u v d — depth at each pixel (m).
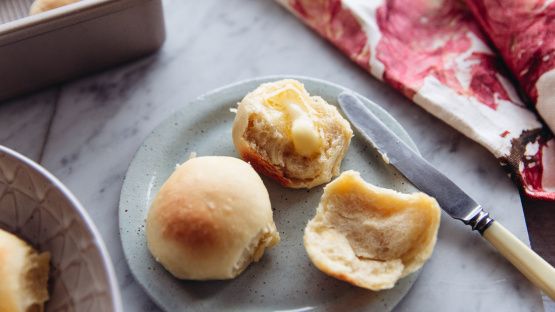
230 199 0.35
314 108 0.40
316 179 0.39
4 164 0.32
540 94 0.42
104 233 0.39
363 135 0.41
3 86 0.43
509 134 0.42
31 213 0.32
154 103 0.45
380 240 0.36
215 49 0.49
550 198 0.40
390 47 0.47
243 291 0.36
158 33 0.46
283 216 0.38
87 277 0.30
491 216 0.39
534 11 0.44
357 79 0.47
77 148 0.43
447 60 0.46
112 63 0.47
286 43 0.49
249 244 0.35
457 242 0.38
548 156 0.41
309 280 0.36
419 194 0.36
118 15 0.43
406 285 0.35
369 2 0.48
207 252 0.34
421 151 0.42
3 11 0.46
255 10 0.51
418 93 0.44
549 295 0.34
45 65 0.43
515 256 0.35
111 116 0.44
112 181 0.41
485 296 0.36
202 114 0.42
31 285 0.31
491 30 0.46
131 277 0.37
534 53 0.43
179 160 0.41
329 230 0.36
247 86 0.43
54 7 0.43
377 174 0.40
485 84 0.45
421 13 0.49
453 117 0.43
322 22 0.49
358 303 0.35
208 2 0.51
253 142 0.39
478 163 0.42
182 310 0.34
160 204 0.35
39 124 0.44
